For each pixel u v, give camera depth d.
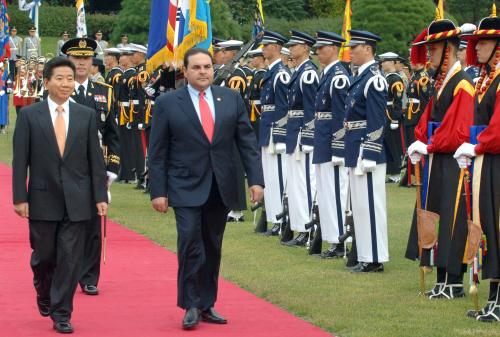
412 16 41.28
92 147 9.85
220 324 9.89
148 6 45.09
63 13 60.69
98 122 11.53
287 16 56.78
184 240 9.67
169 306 10.70
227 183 9.91
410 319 10.05
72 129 9.73
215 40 18.98
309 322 9.99
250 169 10.03
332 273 12.51
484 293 11.37
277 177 15.59
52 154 9.65
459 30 10.87
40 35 60.22
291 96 14.80
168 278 12.18
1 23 35.06
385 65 22.62
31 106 9.77
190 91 9.98
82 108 9.89
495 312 9.99
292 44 14.77
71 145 9.70
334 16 57.97
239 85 18.19
